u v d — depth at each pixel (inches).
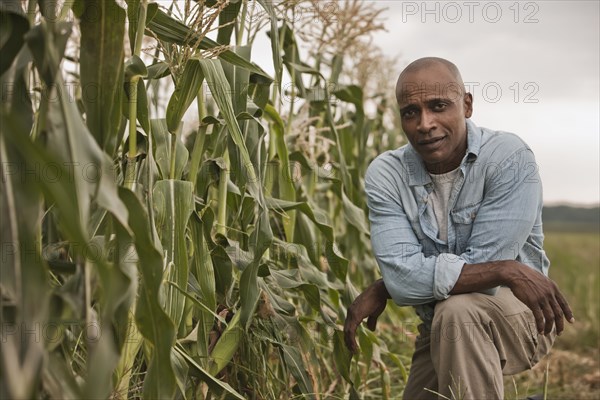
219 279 115.0
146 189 97.7
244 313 107.7
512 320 110.0
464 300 107.3
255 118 116.5
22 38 71.0
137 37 94.3
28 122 72.6
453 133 110.0
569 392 177.9
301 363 118.4
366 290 120.5
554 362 199.2
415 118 110.0
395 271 112.6
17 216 67.0
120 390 91.0
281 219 142.6
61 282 101.6
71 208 66.9
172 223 100.3
